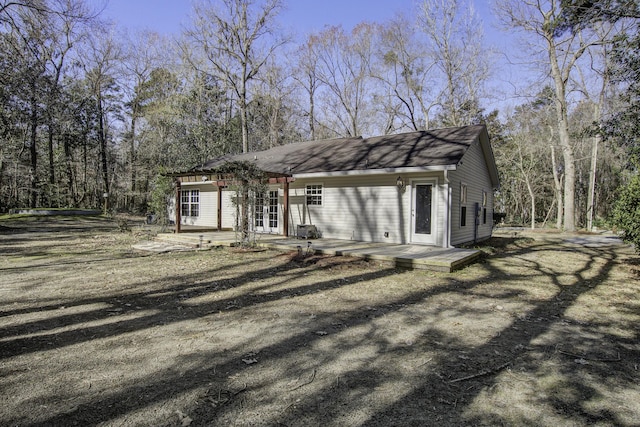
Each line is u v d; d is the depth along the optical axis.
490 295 5.75
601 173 29.33
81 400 2.52
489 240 13.73
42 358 3.19
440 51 25.83
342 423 2.30
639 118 8.39
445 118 29.17
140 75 30.64
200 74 26.22
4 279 6.38
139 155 30.58
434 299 5.46
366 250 9.15
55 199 27.36
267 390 2.71
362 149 12.76
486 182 14.13
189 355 3.31
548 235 17.78
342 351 3.47
